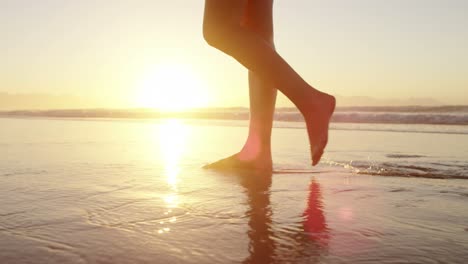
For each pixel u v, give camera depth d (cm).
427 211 136
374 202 150
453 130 691
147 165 251
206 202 148
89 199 149
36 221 118
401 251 96
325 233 110
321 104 174
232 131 672
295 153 339
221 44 170
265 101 238
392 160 288
